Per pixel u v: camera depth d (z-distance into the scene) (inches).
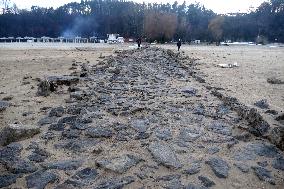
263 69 1033.5
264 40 4480.8
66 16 5349.4
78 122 409.1
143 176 292.5
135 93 587.2
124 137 371.6
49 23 5027.1
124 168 301.6
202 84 716.0
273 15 5339.6
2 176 284.4
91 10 5625.0
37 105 490.9
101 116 438.0
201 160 329.4
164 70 916.0
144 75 804.6
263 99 584.1
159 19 3508.9
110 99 530.6
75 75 747.4
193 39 4205.2
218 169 310.7
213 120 451.8
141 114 458.9
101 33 4749.0
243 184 292.7
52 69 880.3
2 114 444.1
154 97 563.5
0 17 4822.8
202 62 1166.3
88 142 356.5
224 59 1333.7
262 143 381.1
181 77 806.5
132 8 4842.5
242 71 967.6
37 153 327.0
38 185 271.4
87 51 1572.3
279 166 329.1
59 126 397.4
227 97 555.5
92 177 287.7
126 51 1465.3
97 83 661.9
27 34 4717.0
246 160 336.8
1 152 326.3
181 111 486.0
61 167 301.9
